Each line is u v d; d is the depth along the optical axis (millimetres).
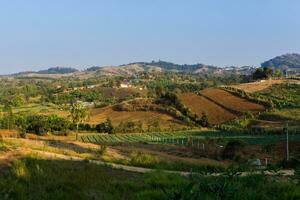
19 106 190375
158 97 168375
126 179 17328
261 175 14406
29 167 15453
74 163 19859
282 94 153375
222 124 133375
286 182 14578
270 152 72125
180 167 30891
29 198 11734
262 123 126188
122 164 31234
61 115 146125
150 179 16266
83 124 125875
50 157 21281
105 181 14875
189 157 55656
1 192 11531
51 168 16172
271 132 112438
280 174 15117
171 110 147500
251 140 100188
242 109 142375
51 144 44406
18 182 13086
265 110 137125
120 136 119500
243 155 60469
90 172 15844
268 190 13516
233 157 58156
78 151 38938
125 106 157500
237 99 152125
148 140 108875
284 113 131250
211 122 138250
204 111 146500
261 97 150500
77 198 12352
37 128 103438
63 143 49094
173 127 135375
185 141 101750
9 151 19438
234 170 12914
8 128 100062
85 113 107625
